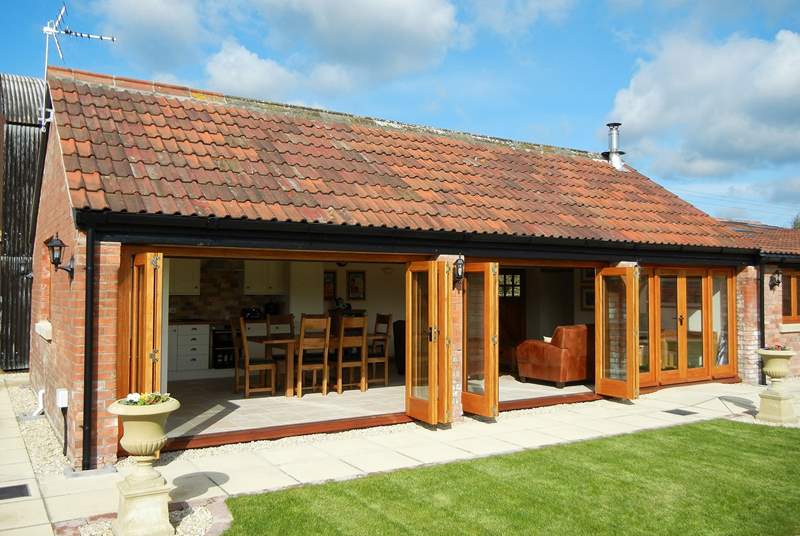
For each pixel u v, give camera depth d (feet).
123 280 22.62
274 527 16.38
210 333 45.57
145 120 29.50
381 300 53.67
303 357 39.40
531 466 22.33
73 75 30.50
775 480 21.13
